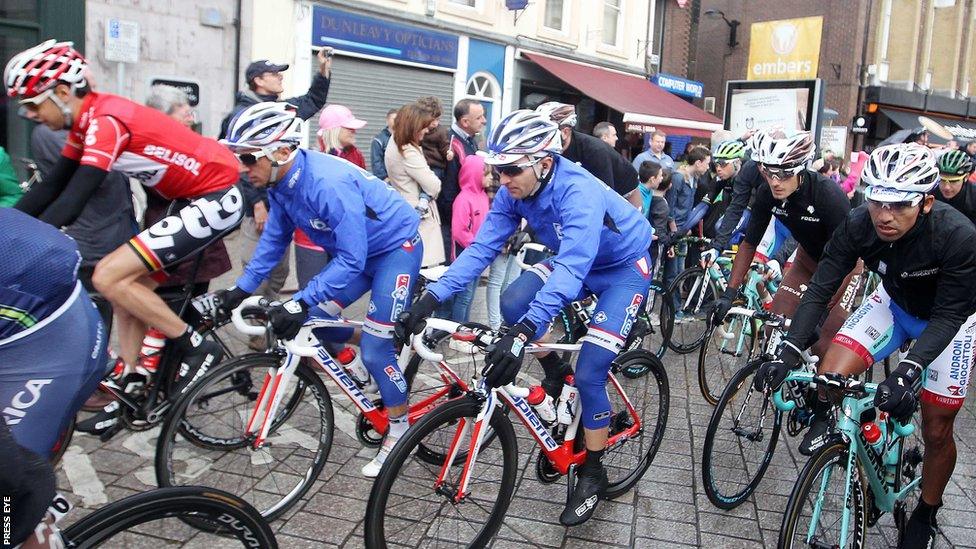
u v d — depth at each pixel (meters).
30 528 1.38
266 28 8.53
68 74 2.88
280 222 3.20
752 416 3.55
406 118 5.02
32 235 1.67
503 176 2.75
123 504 1.82
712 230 7.29
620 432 3.45
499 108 12.20
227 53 8.28
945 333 2.61
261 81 4.72
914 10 22.66
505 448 2.84
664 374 3.70
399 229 3.27
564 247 2.73
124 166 3.03
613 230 2.99
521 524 3.13
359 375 3.41
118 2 7.27
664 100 14.51
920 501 2.99
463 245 5.47
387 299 3.22
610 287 3.11
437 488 2.69
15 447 1.33
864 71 22.00
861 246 2.83
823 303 2.93
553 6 13.35
